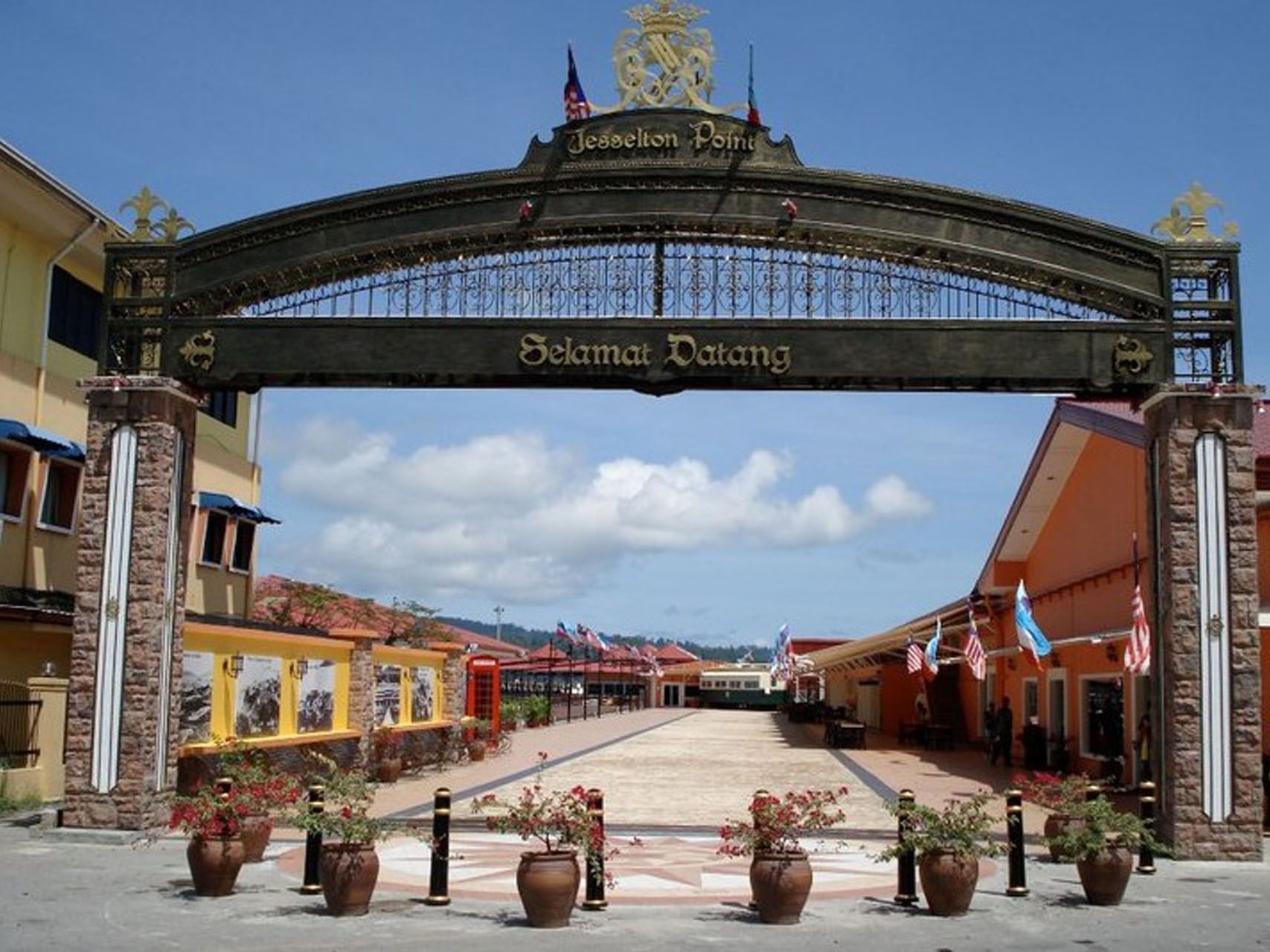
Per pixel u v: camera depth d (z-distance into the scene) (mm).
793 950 10367
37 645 21359
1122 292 16172
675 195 16484
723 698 91438
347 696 25562
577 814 11688
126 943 10258
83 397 24078
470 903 12344
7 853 14836
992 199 16250
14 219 21906
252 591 30641
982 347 16188
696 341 16328
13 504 21578
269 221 16781
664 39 16719
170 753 16547
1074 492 28609
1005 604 34469
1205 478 15812
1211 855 15320
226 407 30359
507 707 48812
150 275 17078
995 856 13094
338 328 16625
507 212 16625
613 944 10477
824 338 16297
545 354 16406
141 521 16344
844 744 39406
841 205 16406
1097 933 11164
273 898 12367
